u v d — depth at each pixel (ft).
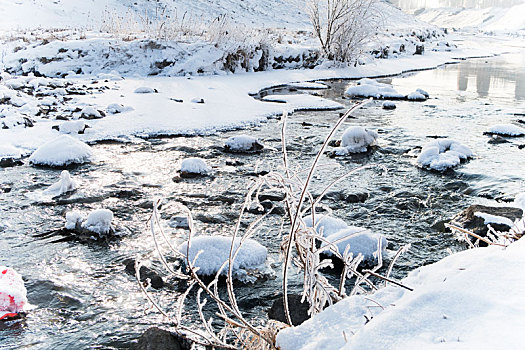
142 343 11.94
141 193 24.22
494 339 5.57
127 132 34.86
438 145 31.71
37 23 95.61
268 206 22.68
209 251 16.46
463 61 104.99
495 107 49.19
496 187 25.45
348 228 18.15
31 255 17.58
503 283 7.07
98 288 15.42
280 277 16.29
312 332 7.81
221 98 48.14
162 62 61.41
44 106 39.50
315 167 9.29
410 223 21.15
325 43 80.12
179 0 135.64
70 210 21.85
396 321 6.56
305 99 49.80
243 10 148.66
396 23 197.26
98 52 60.34
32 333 13.04
